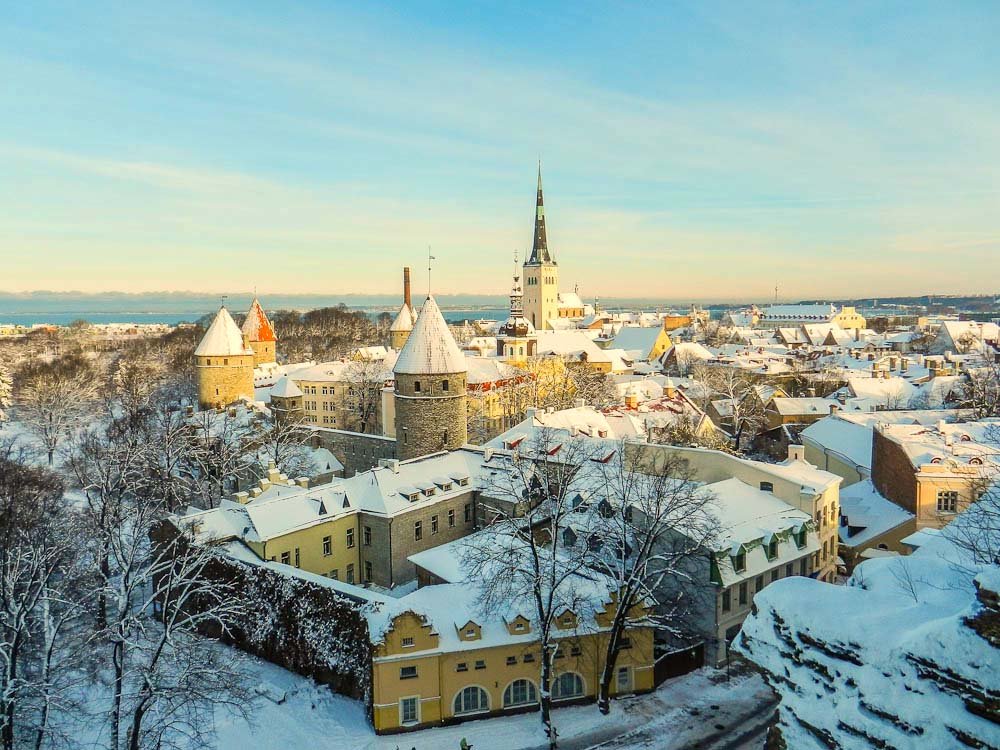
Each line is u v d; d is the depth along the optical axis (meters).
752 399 135.38
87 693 50.09
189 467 97.25
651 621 50.78
